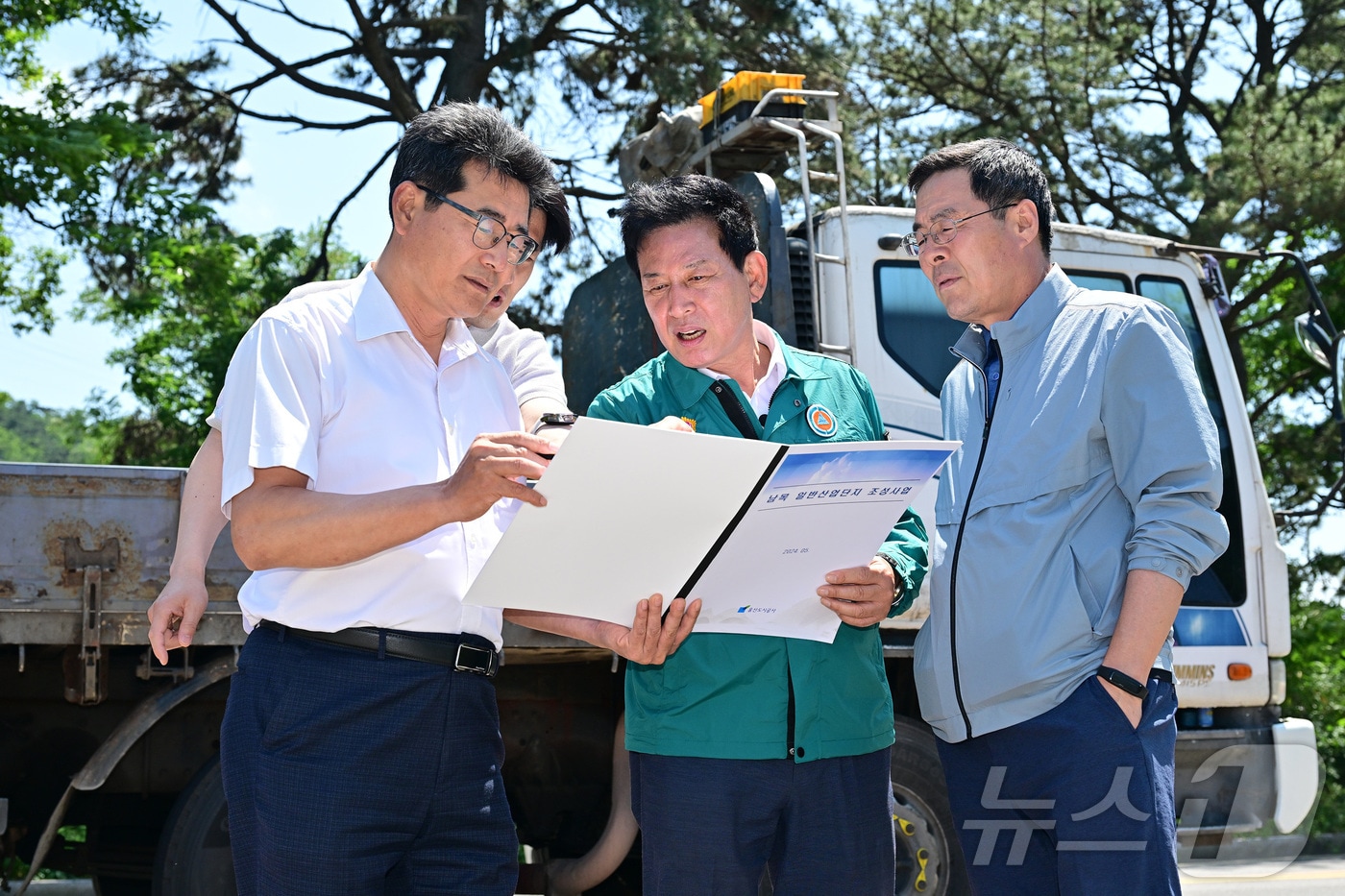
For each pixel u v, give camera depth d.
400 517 1.95
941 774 4.07
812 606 2.38
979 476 2.55
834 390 2.72
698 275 2.53
